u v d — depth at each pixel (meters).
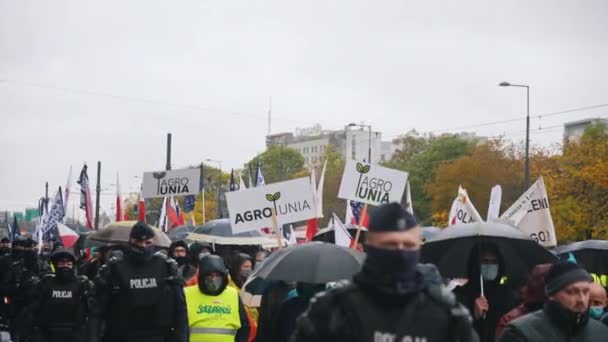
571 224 54.78
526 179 50.81
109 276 9.77
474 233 9.14
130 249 9.89
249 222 13.55
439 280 4.96
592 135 65.81
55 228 25.42
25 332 13.52
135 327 9.73
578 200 55.16
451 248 9.34
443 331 4.48
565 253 13.95
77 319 13.52
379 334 4.44
